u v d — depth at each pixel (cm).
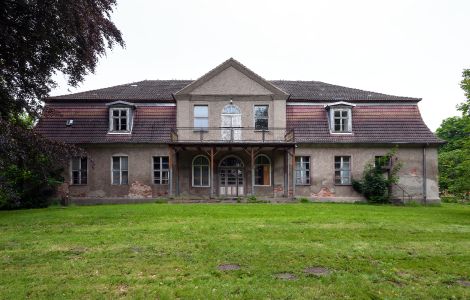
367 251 847
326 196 2491
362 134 2497
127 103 2498
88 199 2452
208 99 2542
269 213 1544
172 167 2458
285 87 2836
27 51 1395
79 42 1495
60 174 2342
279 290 595
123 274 682
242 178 2517
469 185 1750
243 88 2550
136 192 2466
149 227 1177
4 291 596
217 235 1035
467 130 1759
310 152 2508
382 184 2400
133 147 2478
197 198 2239
